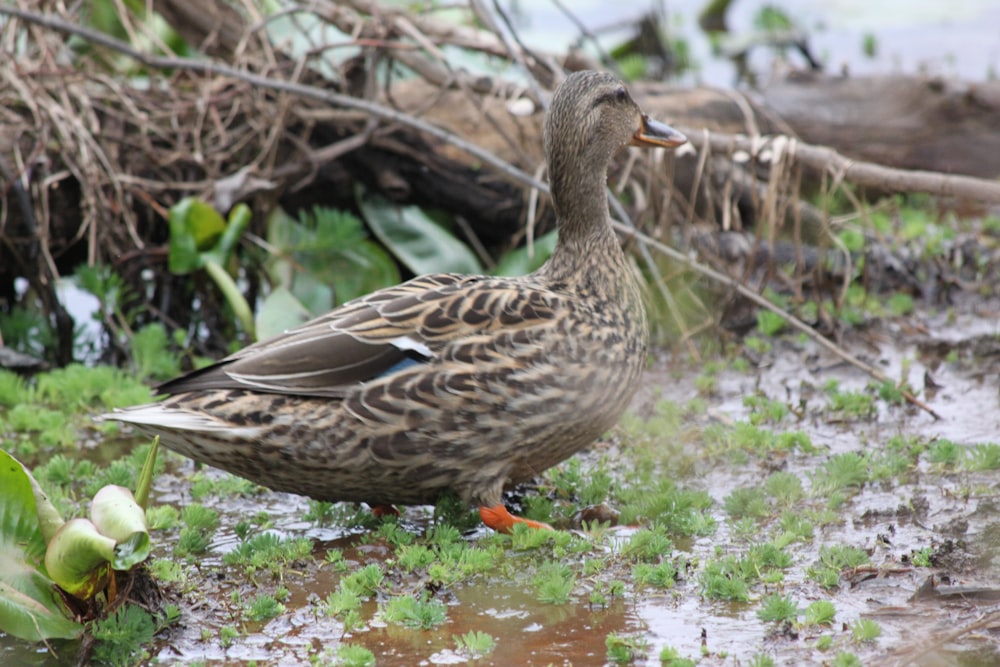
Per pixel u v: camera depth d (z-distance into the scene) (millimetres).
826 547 7703
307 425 7715
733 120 14719
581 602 7184
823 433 9859
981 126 15219
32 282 12297
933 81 15305
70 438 10117
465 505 8297
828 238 12414
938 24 22422
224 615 7172
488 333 7898
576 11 22625
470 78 12984
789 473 8992
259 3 14180
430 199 13117
